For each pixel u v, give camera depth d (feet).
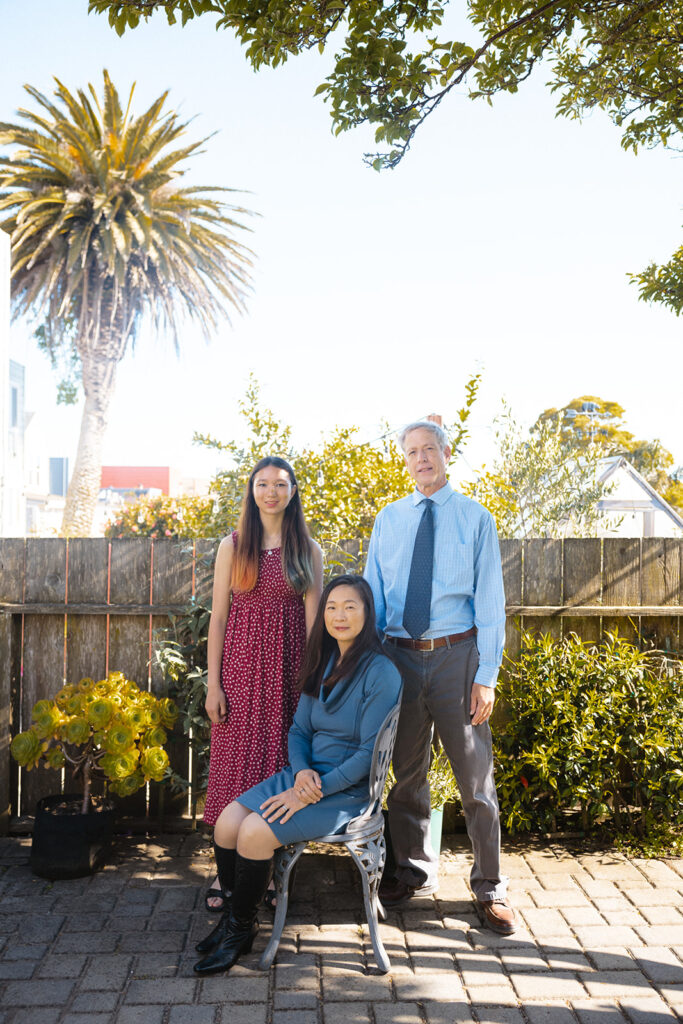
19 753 11.96
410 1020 8.43
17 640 13.83
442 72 10.80
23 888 11.41
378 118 10.84
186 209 64.59
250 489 10.77
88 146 59.06
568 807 13.91
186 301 70.90
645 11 11.75
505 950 9.89
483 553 10.53
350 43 10.53
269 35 10.16
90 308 65.10
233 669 10.82
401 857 11.15
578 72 13.84
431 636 10.59
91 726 11.94
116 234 57.36
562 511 19.70
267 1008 8.62
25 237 58.03
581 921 10.66
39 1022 8.27
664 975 9.33
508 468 19.67
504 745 13.64
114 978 9.11
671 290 19.75
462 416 15.23
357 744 9.90
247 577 10.64
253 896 9.32
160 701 12.75
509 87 11.98
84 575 13.80
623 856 12.87
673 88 13.26
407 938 10.19
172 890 11.43
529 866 12.48
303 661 10.33
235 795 10.71
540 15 11.57
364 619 9.96
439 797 12.01
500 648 10.42
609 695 13.23
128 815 13.73
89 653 13.91
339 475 15.52
